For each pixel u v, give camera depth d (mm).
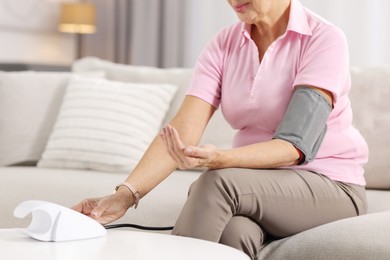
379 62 5523
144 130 3234
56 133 3303
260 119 2162
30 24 6988
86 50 7344
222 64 2266
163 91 3328
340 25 5664
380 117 2789
